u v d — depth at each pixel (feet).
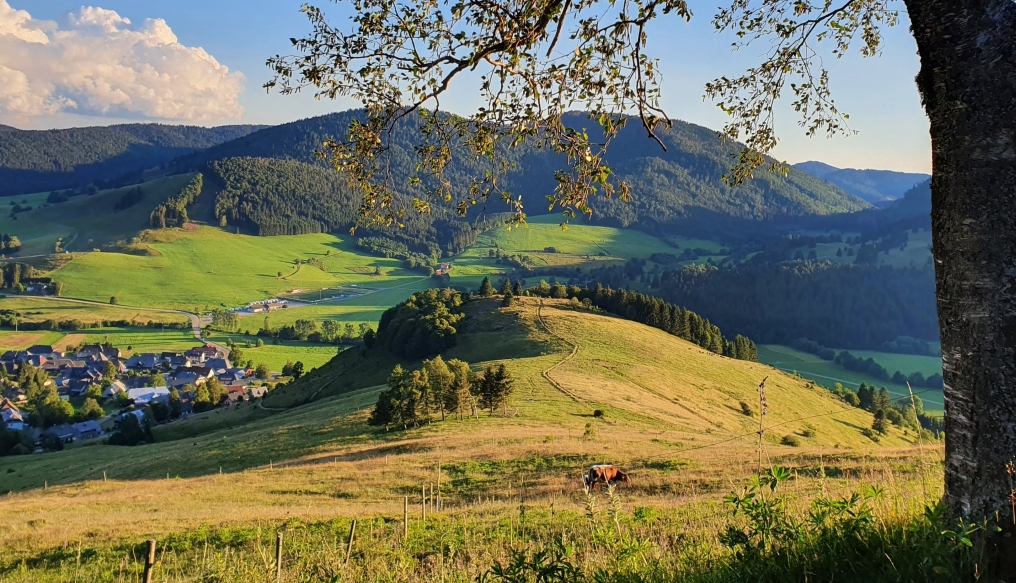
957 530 13.03
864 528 14.40
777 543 14.97
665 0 18.45
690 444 107.14
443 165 20.30
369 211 20.57
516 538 35.58
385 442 139.23
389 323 398.83
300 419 210.79
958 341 14.60
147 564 18.74
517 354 298.35
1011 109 14.06
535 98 19.45
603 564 16.89
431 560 32.07
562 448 99.60
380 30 19.33
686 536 20.94
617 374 244.42
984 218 14.17
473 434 132.98
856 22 24.82
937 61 15.14
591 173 18.75
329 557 29.40
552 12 18.12
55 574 47.73
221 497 85.51
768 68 25.21
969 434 14.24
